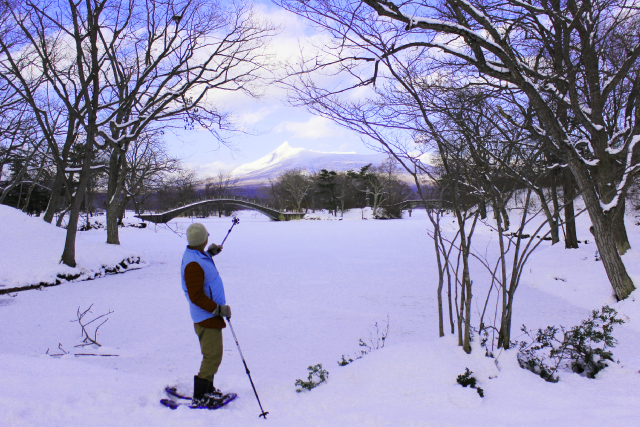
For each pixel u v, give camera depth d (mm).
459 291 11781
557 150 7059
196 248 3531
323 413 2969
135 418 2779
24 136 19562
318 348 6887
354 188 90562
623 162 8102
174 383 3559
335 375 3590
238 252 22906
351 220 72500
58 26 12930
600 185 8914
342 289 12352
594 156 8352
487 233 29141
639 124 7930
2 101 18125
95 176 31719
